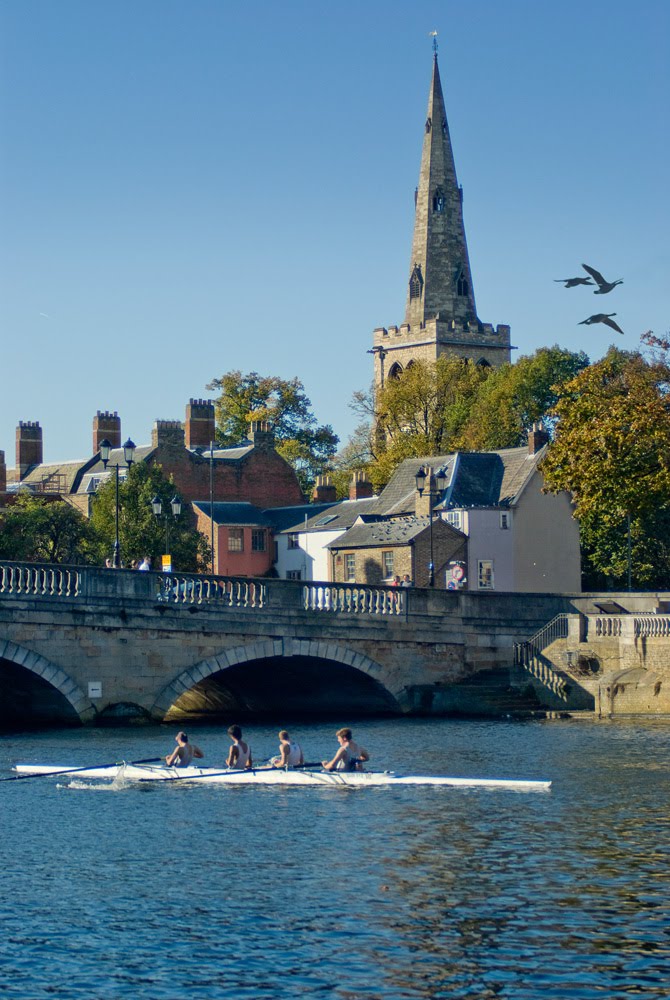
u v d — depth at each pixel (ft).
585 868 121.19
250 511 427.33
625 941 101.60
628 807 147.43
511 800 153.17
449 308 587.68
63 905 111.86
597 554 370.53
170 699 234.17
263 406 544.62
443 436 460.55
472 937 102.94
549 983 94.07
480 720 240.94
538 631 262.88
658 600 268.41
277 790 163.73
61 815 149.28
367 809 149.89
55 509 371.76
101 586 229.45
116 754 195.00
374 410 492.13
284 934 103.96
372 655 252.21
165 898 113.60
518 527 353.31
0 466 448.24
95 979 95.09
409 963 97.81
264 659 248.73
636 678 238.27
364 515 375.66
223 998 91.97
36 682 228.22
